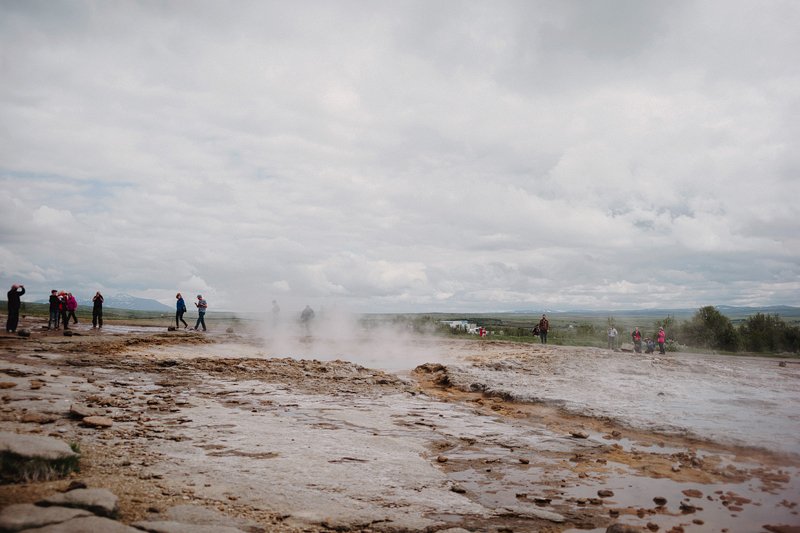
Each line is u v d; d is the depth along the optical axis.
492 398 14.50
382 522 5.10
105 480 5.39
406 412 11.41
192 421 8.98
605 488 6.70
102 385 11.85
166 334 26.50
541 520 5.50
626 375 19.52
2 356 14.75
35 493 4.63
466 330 53.03
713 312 45.47
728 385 17.17
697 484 6.96
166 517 4.54
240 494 5.47
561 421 11.29
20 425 7.52
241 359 18.86
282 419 9.76
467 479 6.89
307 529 4.73
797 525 5.46
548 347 33.91
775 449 8.68
